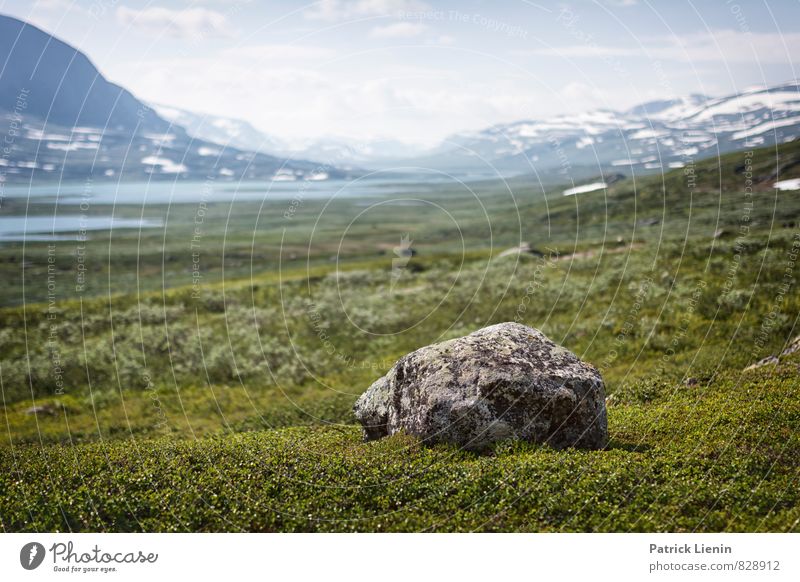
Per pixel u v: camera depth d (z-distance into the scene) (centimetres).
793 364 1822
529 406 1260
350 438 1579
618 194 9850
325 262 7794
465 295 3934
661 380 2048
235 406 2478
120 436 2158
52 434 2203
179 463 1295
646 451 1270
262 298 4191
